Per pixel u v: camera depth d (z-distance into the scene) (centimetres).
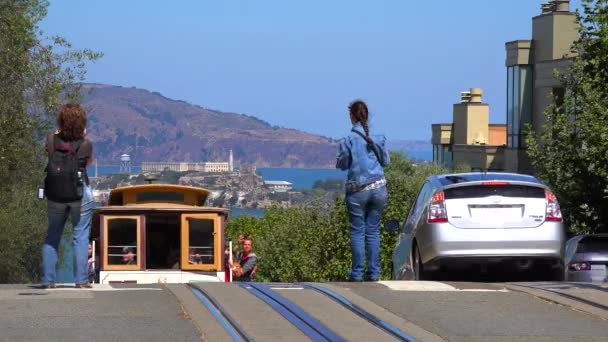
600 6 3172
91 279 3009
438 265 1938
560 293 1496
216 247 3025
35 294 1488
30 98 4369
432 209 1947
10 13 4278
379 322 1269
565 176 3238
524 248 1920
